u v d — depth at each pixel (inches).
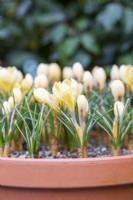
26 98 23.5
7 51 48.8
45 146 27.5
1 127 22.6
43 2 49.9
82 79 28.8
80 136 22.4
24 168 20.8
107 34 48.5
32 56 48.4
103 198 21.4
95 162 20.9
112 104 26.4
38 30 51.1
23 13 48.4
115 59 48.9
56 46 48.7
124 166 21.4
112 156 22.2
